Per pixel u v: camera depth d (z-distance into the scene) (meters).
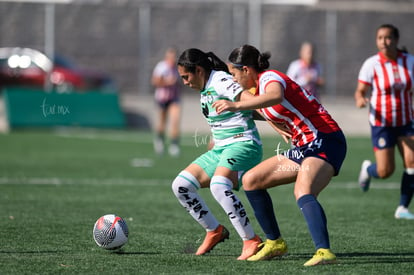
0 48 88.00
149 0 95.88
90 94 82.06
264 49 91.56
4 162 50.00
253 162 20.64
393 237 24.47
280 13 91.62
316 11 91.75
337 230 26.02
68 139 70.12
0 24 88.25
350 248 22.30
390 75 28.59
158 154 57.84
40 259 19.80
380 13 92.56
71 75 86.94
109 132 79.81
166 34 90.62
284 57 91.75
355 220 28.47
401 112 28.70
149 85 90.44
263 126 84.25
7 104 78.81
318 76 54.72
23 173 43.91
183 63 20.22
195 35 90.81
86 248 21.77
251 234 20.28
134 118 84.94
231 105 18.28
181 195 20.69
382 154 29.31
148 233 24.94
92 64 90.44
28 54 87.62
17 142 65.69
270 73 19.08
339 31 91.94
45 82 86.94
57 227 25.75
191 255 20.81
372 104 29.25
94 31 90.25
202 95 20.53
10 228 25.39
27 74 86.81
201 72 20.28
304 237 24.55
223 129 20.66
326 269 18.48
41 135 73.62
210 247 21.00
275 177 19.50
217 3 94.31
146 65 90.12
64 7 89.69
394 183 42.22
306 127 19.33
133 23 90.25
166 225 26.77
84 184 39.34
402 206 29.39
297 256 20.81
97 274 17.89
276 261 19.78
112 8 90.19
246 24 90.38
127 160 53.22
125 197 34.66
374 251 21.73
